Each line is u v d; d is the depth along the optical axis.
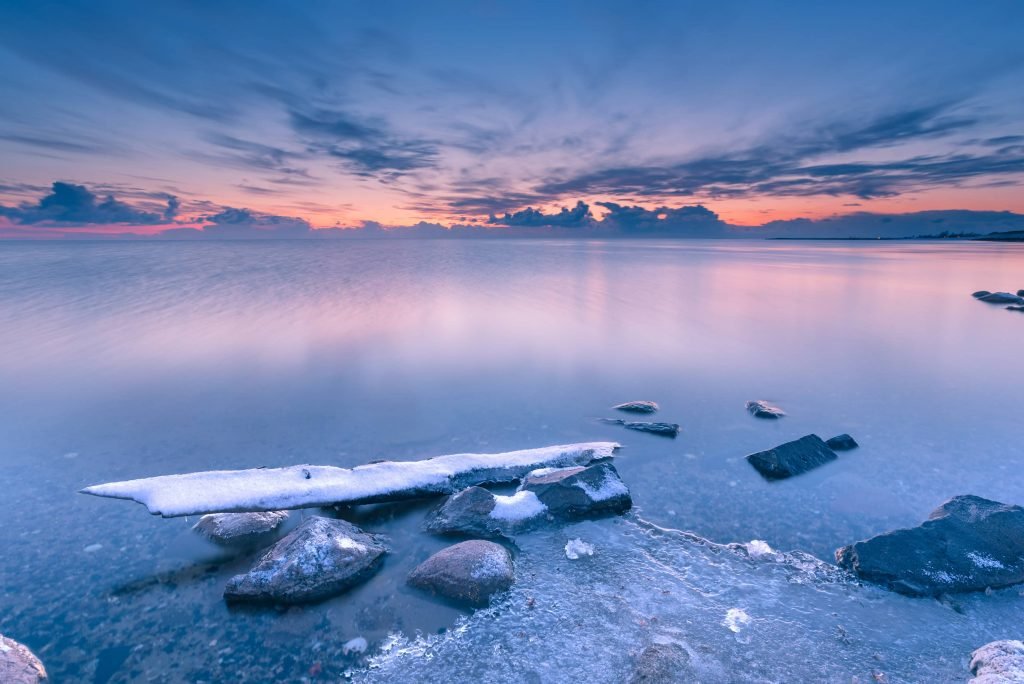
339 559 3.84
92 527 4.56
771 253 59.22
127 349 10.62
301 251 58.56
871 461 5.84
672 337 12.04
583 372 9.26
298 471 4.90
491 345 11.18
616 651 3.15
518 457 5.61
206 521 4.54
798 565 4.04
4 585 3.81
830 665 3.05
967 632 3.35
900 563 3.88
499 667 3.05
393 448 6.23
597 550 4.25
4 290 18.72
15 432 6.58
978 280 25.34
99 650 3.23
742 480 5.43
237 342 11.25
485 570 3.73
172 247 73.31
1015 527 4.07
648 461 5.88
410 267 32.22
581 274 28.28
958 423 6.95
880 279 25.91
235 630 3.39
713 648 3.17
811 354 10.55
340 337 11.82
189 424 6.89
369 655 3.17
